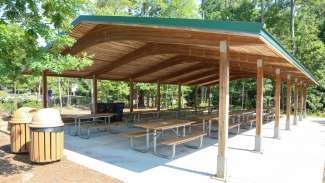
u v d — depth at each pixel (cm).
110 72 1234
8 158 566
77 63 480
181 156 620
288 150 712
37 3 431
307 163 580
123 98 2245
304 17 2425
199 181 454
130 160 577
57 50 475
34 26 421
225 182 454
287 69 898
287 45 2225
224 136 470
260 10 2586
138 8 2300
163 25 457
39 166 512
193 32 482
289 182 458
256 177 482
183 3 2247
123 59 983
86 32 758
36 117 529
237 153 666
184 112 1720
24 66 444
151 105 2405
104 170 500
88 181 432
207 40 477
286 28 2395
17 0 423
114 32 673
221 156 471
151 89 2141
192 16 2300
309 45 2128
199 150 684
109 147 702
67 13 450
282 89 2233
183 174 489
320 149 727
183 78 1609
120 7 2089
